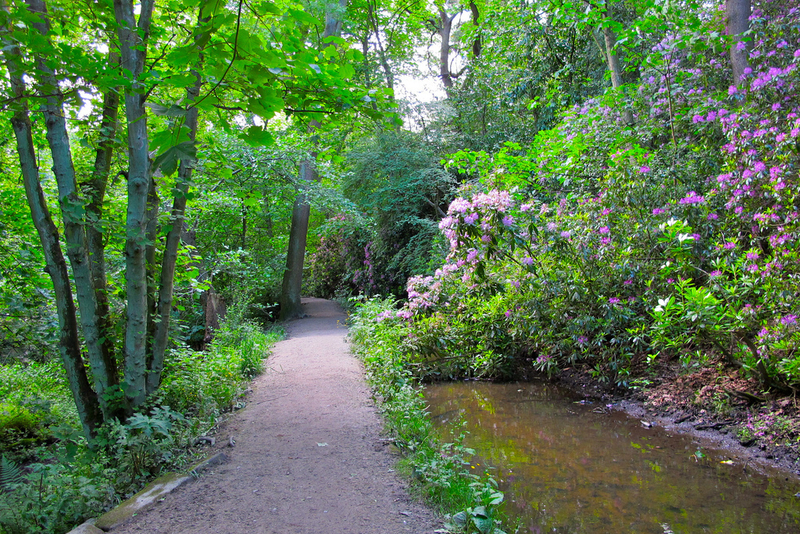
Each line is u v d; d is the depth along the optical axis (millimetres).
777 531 2971
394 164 13508
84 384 4105
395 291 15461
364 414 4836
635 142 7129
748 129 5188
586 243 5926
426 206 14312
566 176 7469
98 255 4234
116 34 3691
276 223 19094
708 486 3600
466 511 2830
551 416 5406
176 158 1877
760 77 5402
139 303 4051
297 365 7367
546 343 6516
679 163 6234
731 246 4727
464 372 7531
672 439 4586
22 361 7285
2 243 5277
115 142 3943
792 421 4145
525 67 12602
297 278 16422
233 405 5219
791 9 6254
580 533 2969
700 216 5332
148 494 3166
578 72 11734
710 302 4227
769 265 4293
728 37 6273
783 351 4488
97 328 4070
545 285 6172
